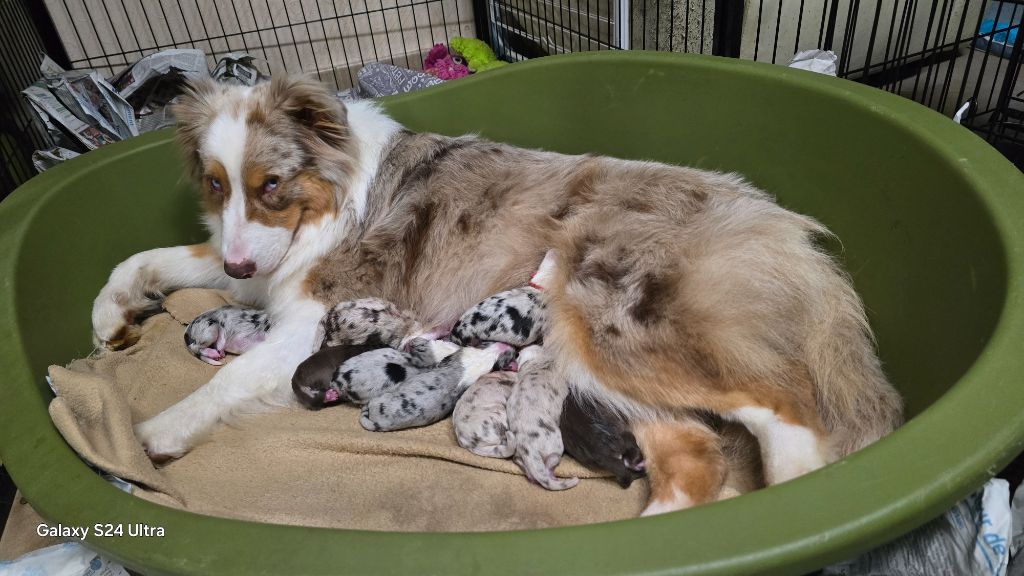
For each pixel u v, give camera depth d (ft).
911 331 2.07
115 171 2.76
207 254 2.80
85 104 3.30
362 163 2.48
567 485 1.99
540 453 1.97
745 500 1.35
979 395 1.45
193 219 3.02
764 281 2.00
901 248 2.14
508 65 3.01
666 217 2.16
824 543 1.29
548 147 3.11
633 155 2.97
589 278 2.10
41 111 3.27
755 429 1.91
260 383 2.28
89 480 1.66
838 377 1.93
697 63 2.65
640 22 3.90
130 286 2.67
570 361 2.07
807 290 2.02
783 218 2.14
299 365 2.30
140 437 2.11
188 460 2.15
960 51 4.45
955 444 1.38
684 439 1.93
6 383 1.98
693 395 1.95
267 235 2.28
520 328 2.21
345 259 2.46
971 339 1.78
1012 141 3.33
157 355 2.56
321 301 2.46
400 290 2.49
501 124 3.09
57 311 2.49
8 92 3.46
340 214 2.43
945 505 1.36
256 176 2.22
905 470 1.36
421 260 2.44
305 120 2.30
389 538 1.37
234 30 4.51
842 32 4.05
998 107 3.38
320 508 1.99
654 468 1.91
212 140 2.21
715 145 2.74
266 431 2.21
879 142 2.20
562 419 2.03
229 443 2.19
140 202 2.85
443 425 2.26
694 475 1.85
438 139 2.60
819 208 2.47
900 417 1.94
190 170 2.49
